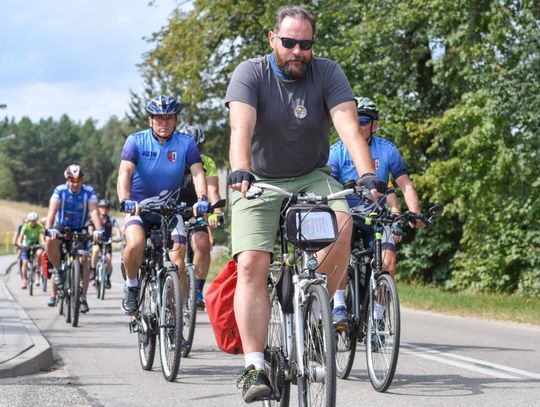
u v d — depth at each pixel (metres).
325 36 67.44
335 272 13.93
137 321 21.50
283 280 13.30
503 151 52.16
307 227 12.60
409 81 63.06
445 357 23.48
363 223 20.55
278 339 13.59
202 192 22.11
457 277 58.19
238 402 16.62
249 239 13.28
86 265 34.97
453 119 55.72
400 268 64.75
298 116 13.85
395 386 18.72
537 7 51.06
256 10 75.50
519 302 44.59
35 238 58.88
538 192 52.94
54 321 34.22
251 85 13.71
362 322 19.06
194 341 27.08
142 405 16.33
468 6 55.47
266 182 14.21
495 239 55.69
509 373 20.56
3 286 57.25
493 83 51.84
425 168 62.81
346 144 13.38
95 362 22.27
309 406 12.39
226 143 96.25
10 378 19.22
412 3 59.88
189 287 21.95
